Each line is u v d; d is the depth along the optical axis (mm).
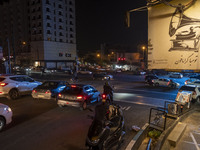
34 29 67750
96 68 67562
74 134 6387
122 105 11289
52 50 68688
